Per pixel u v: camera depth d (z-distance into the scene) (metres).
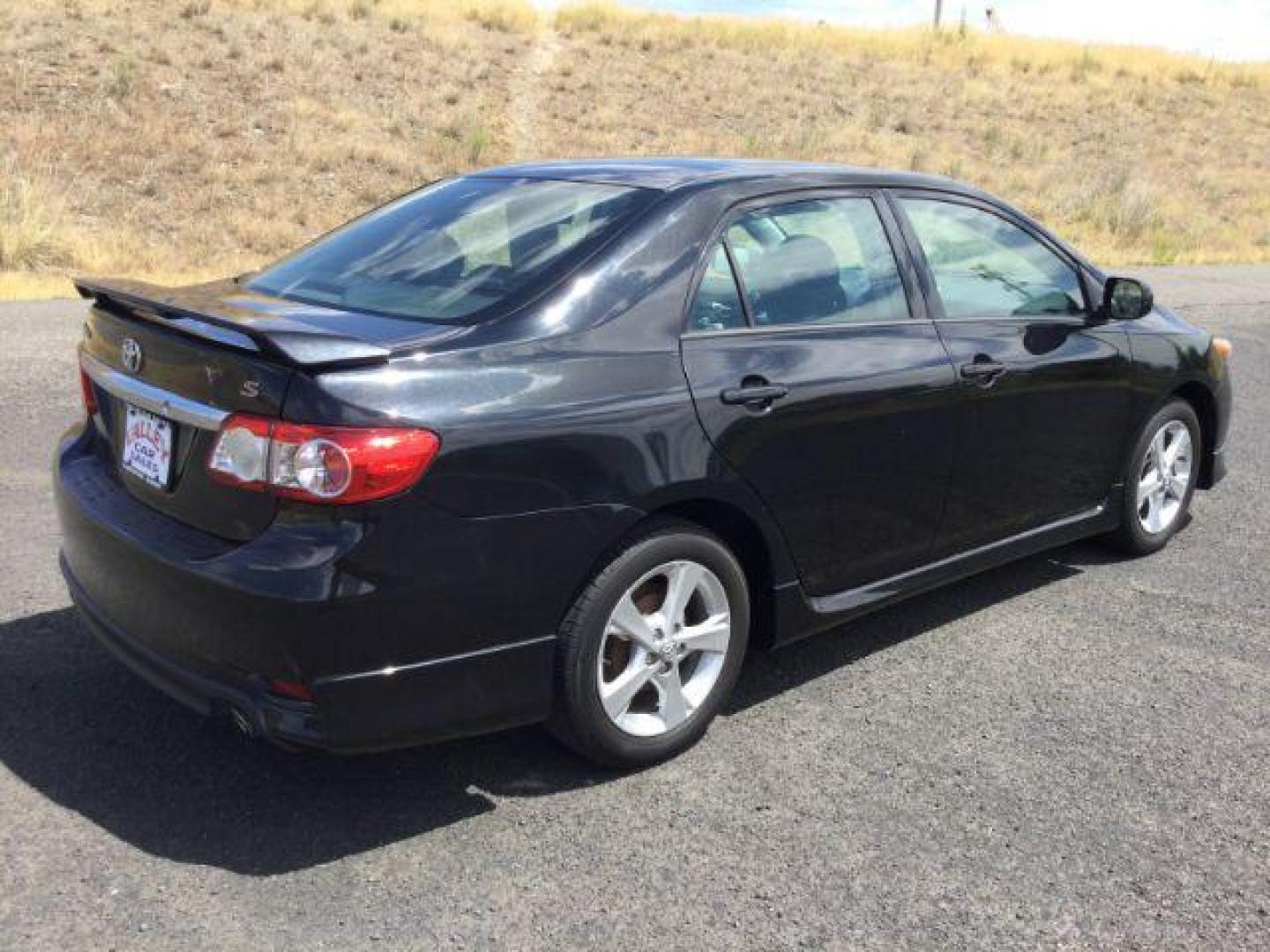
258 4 24.80
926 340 4.09
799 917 2.84
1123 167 25.00
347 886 2.90
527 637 3.13
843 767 3.53
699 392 3.38
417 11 27.36
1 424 6.78
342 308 3.42
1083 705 3.97
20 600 4.44
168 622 3.06
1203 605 4.87
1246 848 3.18
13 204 13.48
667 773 3.48
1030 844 3.16
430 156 20.20
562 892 2.91
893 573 4.15
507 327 3.18
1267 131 32.38
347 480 2.78
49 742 3.49
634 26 30.83
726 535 3.73
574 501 3.12
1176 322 5.44
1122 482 5.12
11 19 20.70
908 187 4.30
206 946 2.66
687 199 3.63
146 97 19.25
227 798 3.26
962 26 36.00
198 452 3.04
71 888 2.84
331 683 2.84
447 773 3.44
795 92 28.70
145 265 13.48
